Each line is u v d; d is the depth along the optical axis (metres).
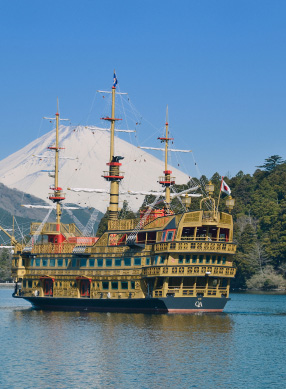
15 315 138.62
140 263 134.62
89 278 141.75
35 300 154.12
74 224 163.12
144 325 116.44
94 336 105.19
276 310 154.12
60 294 147.62
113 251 139.12
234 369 83.50
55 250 149.88
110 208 150.50
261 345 98.69
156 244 131.12
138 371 82.19
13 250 159.75
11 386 75.69
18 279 158.25
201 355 90.94
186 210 136.50
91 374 80.75
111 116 155.38
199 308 133.00
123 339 102.19
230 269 133.00
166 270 128.50
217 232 132.50
